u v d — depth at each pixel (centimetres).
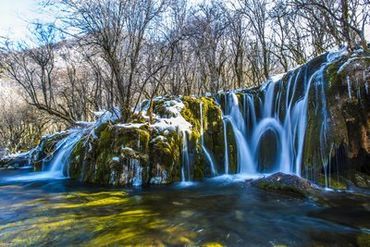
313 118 908
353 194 749
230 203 721
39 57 1739
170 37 1532
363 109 830
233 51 2014
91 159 1016
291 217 618
